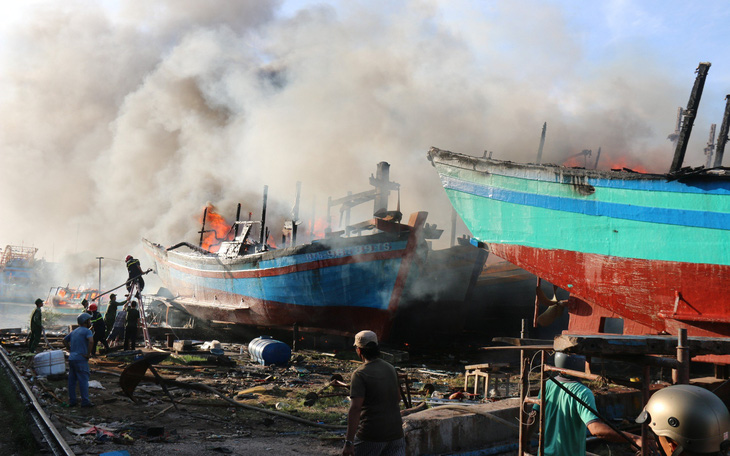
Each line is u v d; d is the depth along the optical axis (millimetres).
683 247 10539
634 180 11211
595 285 11969
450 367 18000
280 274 22562
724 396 4875
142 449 6551
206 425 8188
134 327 16797
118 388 10961
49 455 6105
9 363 12445
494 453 6758
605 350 3787
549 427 3871
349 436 4047
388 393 4203
